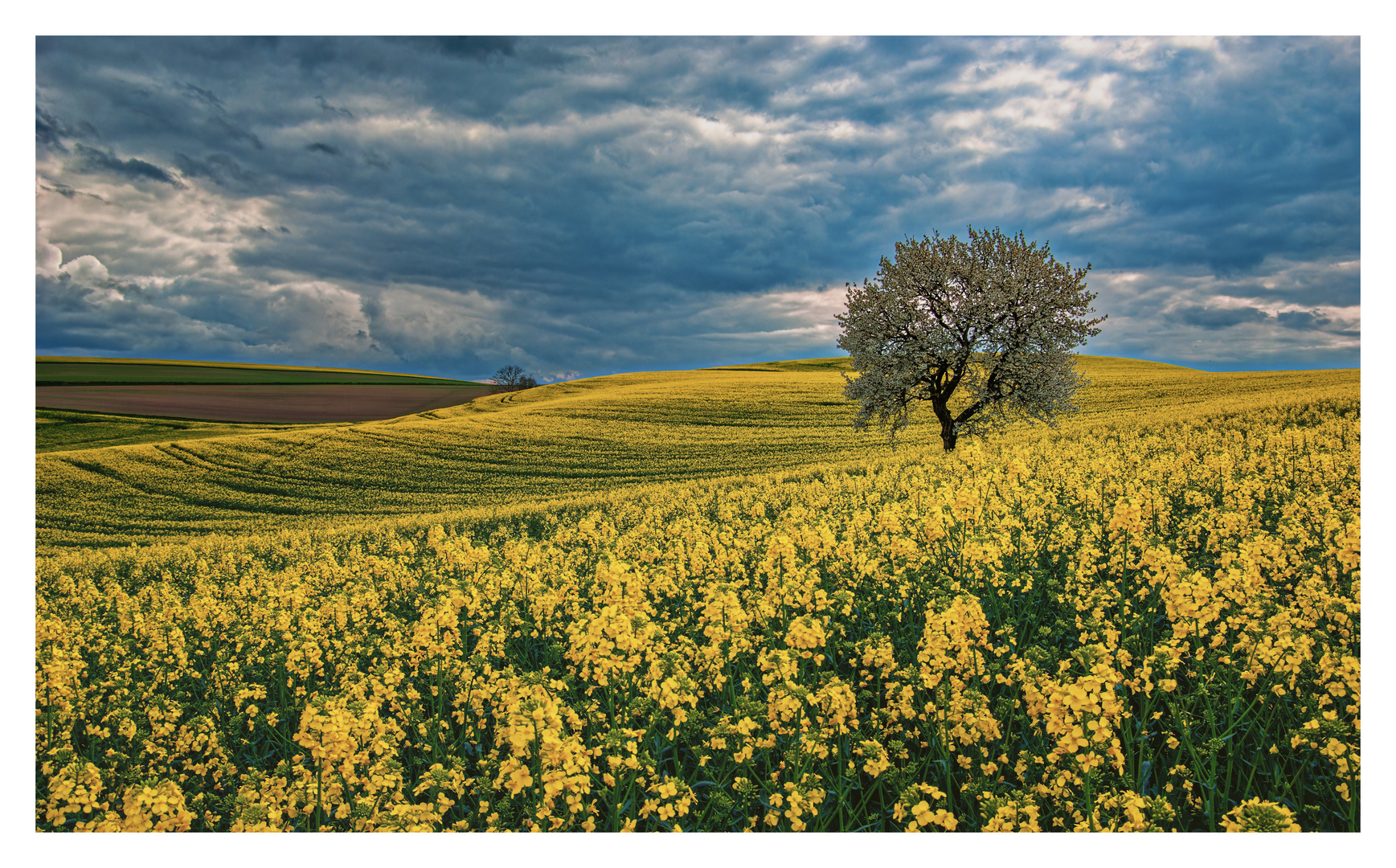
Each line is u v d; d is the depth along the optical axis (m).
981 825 4.80
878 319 31.11
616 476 38.84
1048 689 4.62
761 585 9.27
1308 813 4.73
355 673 6.94
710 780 5.43
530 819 4.94
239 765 6.62
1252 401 30.53
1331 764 4.96
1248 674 5.20
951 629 5.45
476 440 47.94
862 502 14.48
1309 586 6.25
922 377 31.09
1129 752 4.73
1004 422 30.48
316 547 21.89
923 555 8.17
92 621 10.28
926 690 5.94
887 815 5.02
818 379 75.88
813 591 7.40
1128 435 24.20
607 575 7.21
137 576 18.42
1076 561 8.34
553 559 11.73
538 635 8.51
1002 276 29.39
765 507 17.66
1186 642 5.99
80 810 5.23
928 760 5.36
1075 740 4.37
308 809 5.10
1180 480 13.19
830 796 5.29
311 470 41.44
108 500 35.97
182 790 6.13
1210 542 8.91
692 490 25.44
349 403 75.38
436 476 40.12
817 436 45.91
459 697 6.59
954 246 30.70
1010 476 10.31
